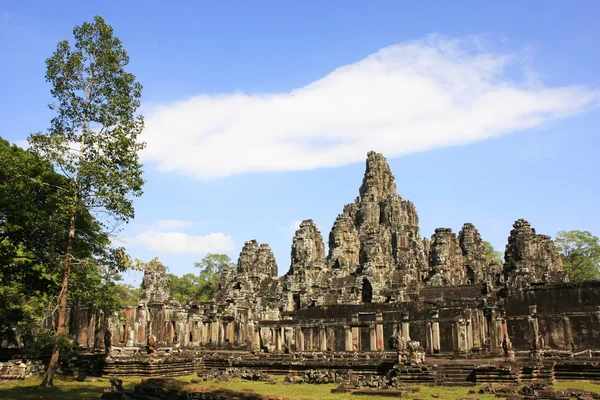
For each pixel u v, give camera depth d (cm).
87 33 3822
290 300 9181
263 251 10856
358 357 4688
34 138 3553
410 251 11112
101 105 3716
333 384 3778
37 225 4009
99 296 4119
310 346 6406
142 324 5897
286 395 3150
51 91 3738
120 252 3738
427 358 4828
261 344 6912
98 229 4619
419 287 8219
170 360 4494
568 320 5347
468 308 5822
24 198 3928
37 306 5216
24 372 3944
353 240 11075
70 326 6097
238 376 4238
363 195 13625
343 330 6231
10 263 4266
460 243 11781
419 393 3206
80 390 3428
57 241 4175
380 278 8581
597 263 9706
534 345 4066
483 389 3225
